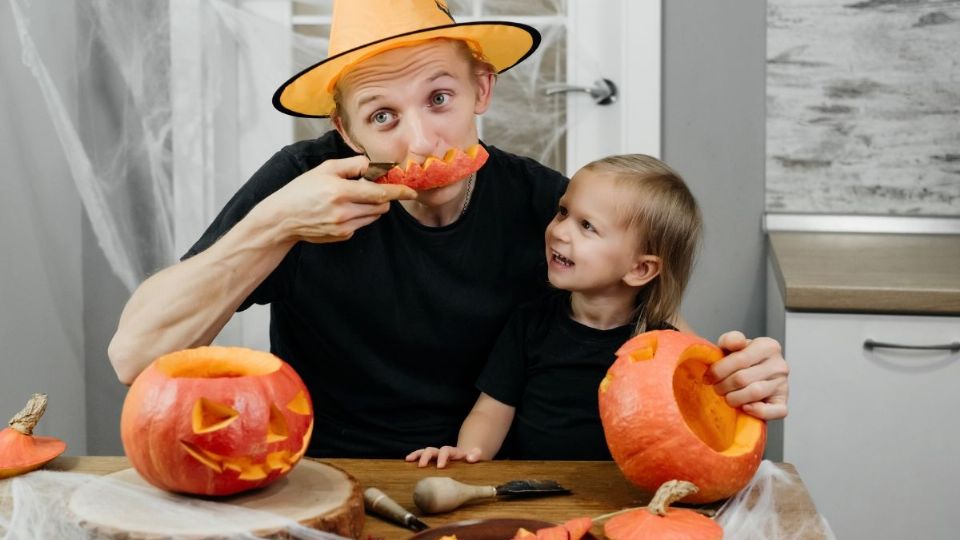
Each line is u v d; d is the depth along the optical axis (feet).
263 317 7.66
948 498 5.71
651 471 3.03
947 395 5.65
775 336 6.55
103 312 7.54
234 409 2.76
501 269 4.50
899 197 7.27
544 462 3.54
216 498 2.86
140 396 2.80
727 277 7.47
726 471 2.98
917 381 5.67
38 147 6.69
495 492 3.13
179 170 7.43
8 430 3.32
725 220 7.43
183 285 3.59
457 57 3.72
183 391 2.75
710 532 2.72
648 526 2.72
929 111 7.16
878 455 5.74
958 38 7.07
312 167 4.35
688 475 2.98
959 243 6.90
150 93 7.37
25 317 6.48
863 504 5.78
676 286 4.40
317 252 4.26
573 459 4.23
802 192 7.34
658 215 4.22
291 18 7.43
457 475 3.41
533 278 4.53
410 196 3.39
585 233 4.22
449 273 4.38
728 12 7.23
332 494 2.89
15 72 6.35
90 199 7.42
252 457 2.77
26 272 6.49
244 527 2.65
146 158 7.44
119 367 3.67
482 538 2.75
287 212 3.43
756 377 3.18
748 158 7.35
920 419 5.69
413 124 3.63
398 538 2.88
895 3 7.09
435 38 3.63
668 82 7.36
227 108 7.48
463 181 4.23
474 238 4.41
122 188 7.45
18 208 6.37
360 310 4.35
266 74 7.47
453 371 4.53
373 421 4.51
